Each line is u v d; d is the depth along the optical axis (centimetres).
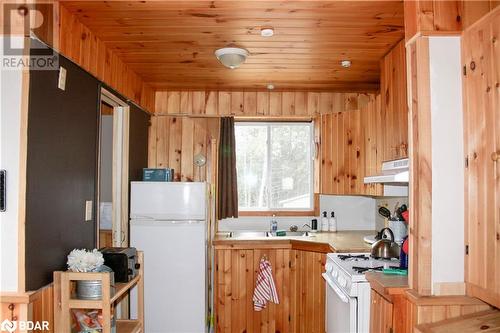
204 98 375
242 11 199
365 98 379
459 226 164
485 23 151
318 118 368
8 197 163
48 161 182
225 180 373
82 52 216
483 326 148
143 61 284
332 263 244
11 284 162
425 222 164
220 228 388
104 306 176
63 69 196
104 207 341
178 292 306
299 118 389
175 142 369
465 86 163
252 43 248
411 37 172
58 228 190
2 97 165
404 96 230
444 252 164
